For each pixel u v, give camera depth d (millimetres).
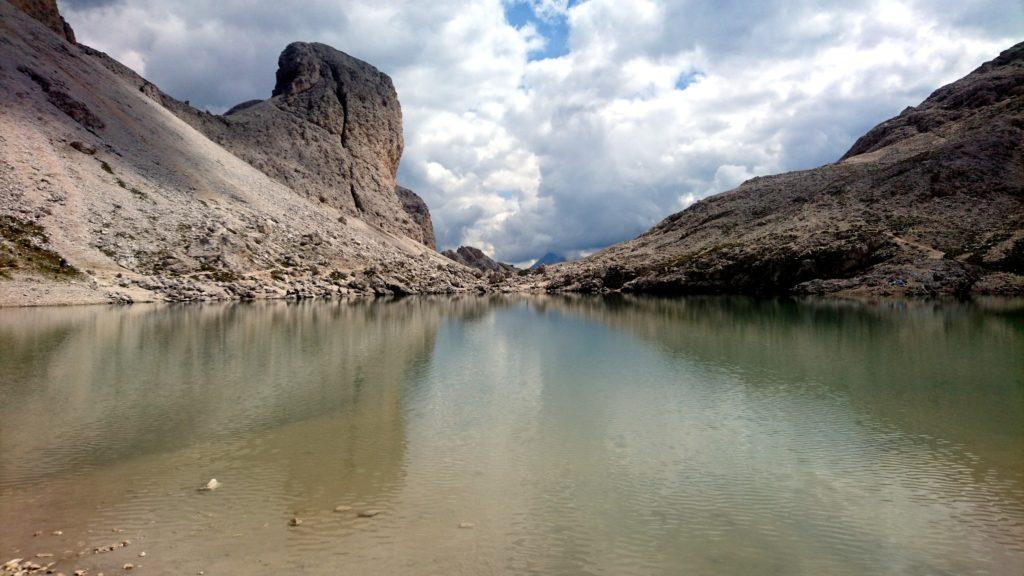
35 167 79938
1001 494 14430
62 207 77875
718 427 20500
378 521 12844
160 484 15094
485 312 73438
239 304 76312
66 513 13273
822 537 12211
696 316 63750
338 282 103500
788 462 16875
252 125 168000
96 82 114625
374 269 113188
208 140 136250
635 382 28312
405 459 17141
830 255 102125
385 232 166875
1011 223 97938
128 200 88500
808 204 133250
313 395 25250
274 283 91500
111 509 13500
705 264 116000
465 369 31953
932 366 31328
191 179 106500
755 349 38594
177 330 46438
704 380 28609
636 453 17734
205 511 13375
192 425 20578
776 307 75062
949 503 13922
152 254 82312
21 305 61156
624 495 14453
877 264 98250
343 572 10594
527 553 11359
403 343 42312
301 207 130000
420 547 11586
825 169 160875
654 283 118688
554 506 13750
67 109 96812
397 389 26656
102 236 78938
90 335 42469
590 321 60125
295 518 12922
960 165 117750
